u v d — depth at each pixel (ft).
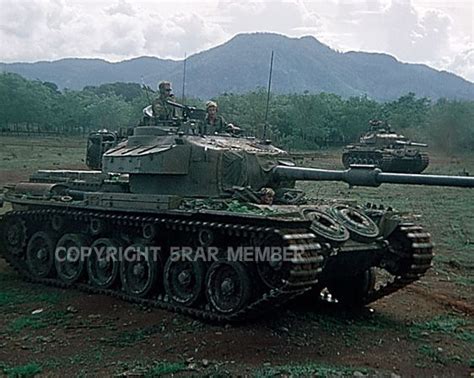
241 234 37.50
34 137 224.94
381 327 39.70
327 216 39.27
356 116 235.61
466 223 82.07
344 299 45.70
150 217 42.37
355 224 40.11
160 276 43.11
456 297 47.44
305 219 36.29
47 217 49.55
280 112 218.59
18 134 238.07
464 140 203.00
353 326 39.58
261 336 36.45
